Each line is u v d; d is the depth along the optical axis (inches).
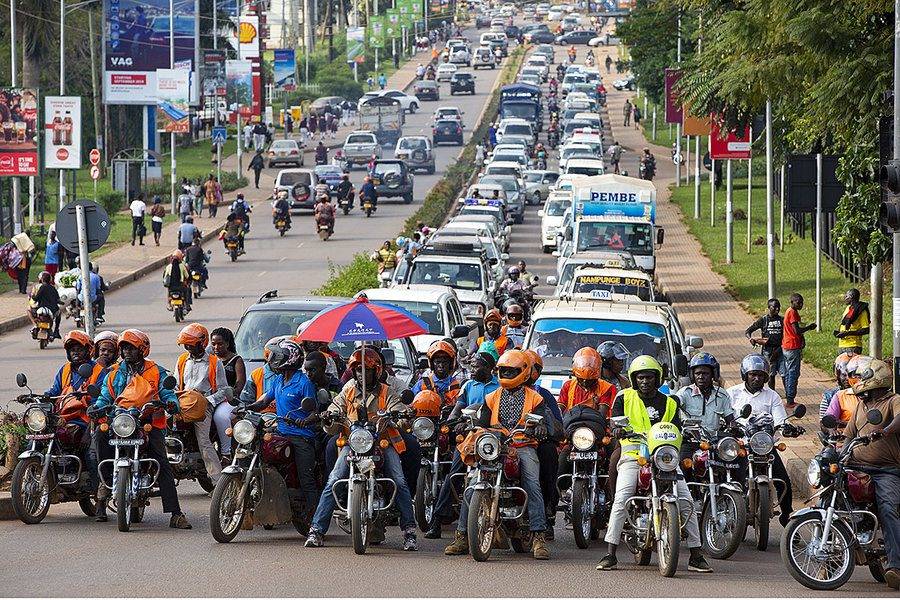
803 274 3440.0
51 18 5300.2
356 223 4940.9
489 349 1549.0
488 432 1075.3
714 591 958.4
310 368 1179.3
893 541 986.1
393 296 1895.9
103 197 5477.4
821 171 2143.2
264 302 1640.0
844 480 1003.9
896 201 1290.6
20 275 3437.5
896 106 1349.7
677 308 3102.9
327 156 7411.4
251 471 1141.1
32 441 1229.7
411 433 1190.9
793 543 1026.1
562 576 1008.9
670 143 7495.1
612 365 1253.7
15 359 2500.0
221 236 4023.1
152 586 938.1
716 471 1161.4
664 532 1015.6
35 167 4266.7
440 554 1109.1
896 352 1334.9
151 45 5994.1
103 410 1205.7
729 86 1961.1
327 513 1123.9
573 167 5305.1
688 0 2385.6
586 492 1157.7
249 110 7066.9
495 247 3216.0
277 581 962.1
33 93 4227.4
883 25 1835.6
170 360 2389.3
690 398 1188.5
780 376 2174.0
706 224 4655.5
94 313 2854.3
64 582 952.3
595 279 2258.9
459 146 7844.5
